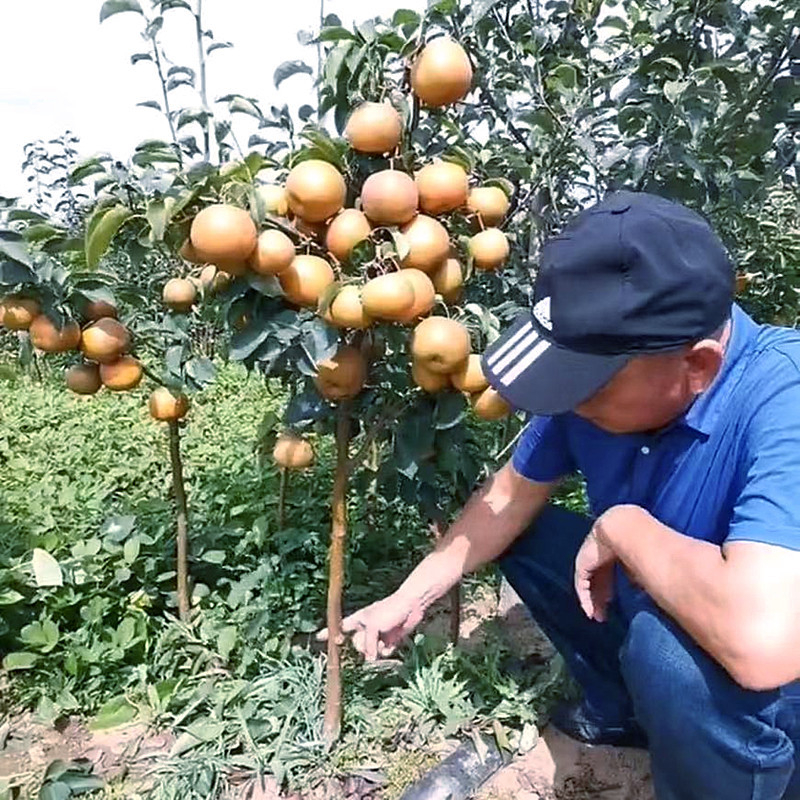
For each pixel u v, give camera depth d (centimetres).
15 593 291
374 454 271
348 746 252
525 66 306
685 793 199
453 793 237
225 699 266
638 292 165
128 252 226
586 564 207
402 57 210
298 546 329
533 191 296
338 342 207
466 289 283
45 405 659
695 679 181
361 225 201
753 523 166
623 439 204
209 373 266
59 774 242
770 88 319
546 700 269
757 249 443
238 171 203
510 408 215
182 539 299
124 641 284
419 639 285
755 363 182
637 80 311
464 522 243
